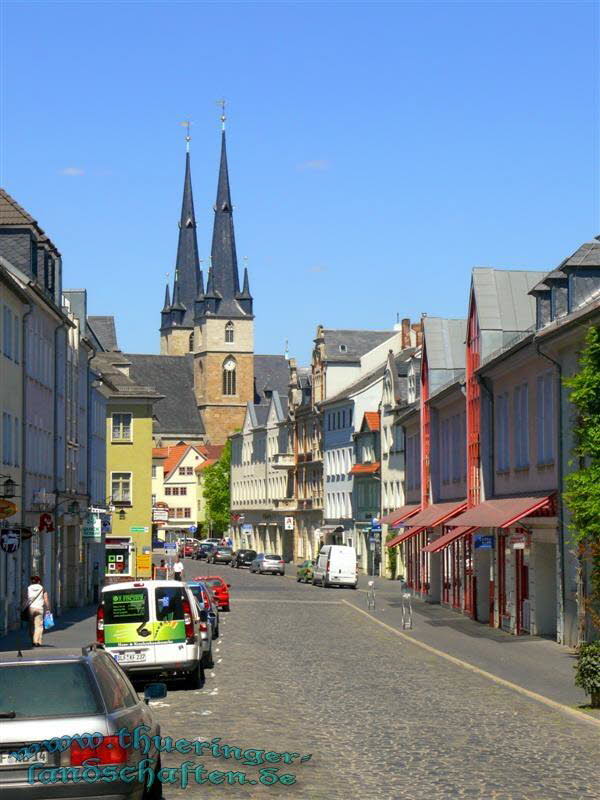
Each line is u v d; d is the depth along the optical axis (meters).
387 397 100.12
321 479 123.56
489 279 51.81
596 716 21.58
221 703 23.36
